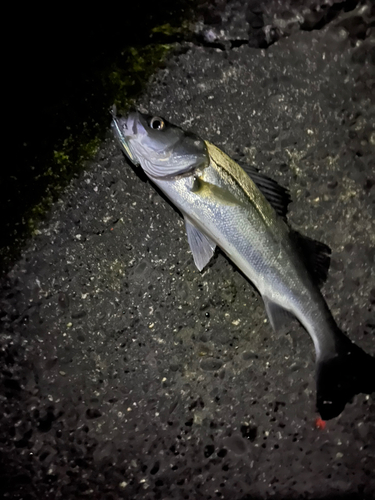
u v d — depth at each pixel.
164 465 0.55
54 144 0.53
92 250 0.54
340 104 0.55
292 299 0.50
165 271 0.54
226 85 0.54
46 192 0.54
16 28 0.52
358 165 0.56
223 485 0.56
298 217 0.55
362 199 0.56
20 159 0.53
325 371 0.51
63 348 0.54
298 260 0.50
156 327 0.55
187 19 0.53
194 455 0.55
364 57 0.55
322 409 0.54
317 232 0.56
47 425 0.54
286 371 0.55
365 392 0.52
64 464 0.55
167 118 0.53
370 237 0.56
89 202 0.54
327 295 0.56
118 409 0.55
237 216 0.47
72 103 0.53
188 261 0.54
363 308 0.56
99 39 0.53
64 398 0.54
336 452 0.56
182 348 0.55
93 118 0.53
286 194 0.51
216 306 0.55
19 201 0.54
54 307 0.54
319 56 0.55
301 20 0.54
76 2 0.51
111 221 0.54
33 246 0.54
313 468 0.56
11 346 0.54
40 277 0.54
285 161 0.55
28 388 0.54
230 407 0.55
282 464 0.56
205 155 0.46
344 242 0.56
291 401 0.56
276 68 0.54
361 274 0.56
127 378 0.55
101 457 0.55
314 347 0.55
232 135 0.54
